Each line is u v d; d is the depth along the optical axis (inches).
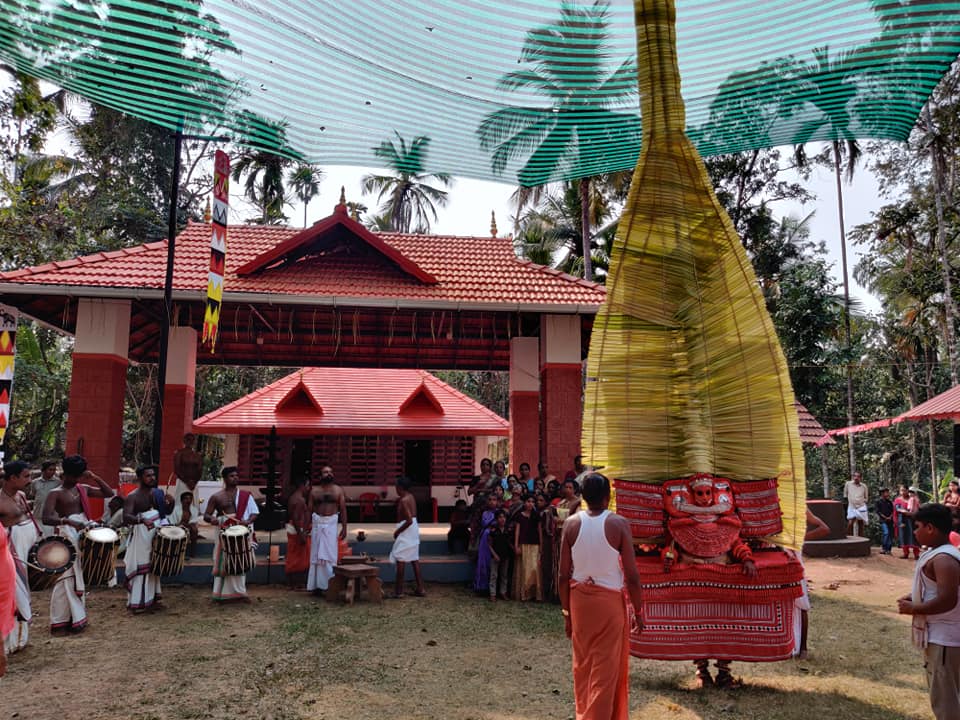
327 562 382.0
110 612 332.5
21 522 268.5
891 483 1197.1
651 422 241.8
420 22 207.6
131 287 430.0
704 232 245.0
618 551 177.3
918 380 1181.1
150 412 936.9
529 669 253.9
